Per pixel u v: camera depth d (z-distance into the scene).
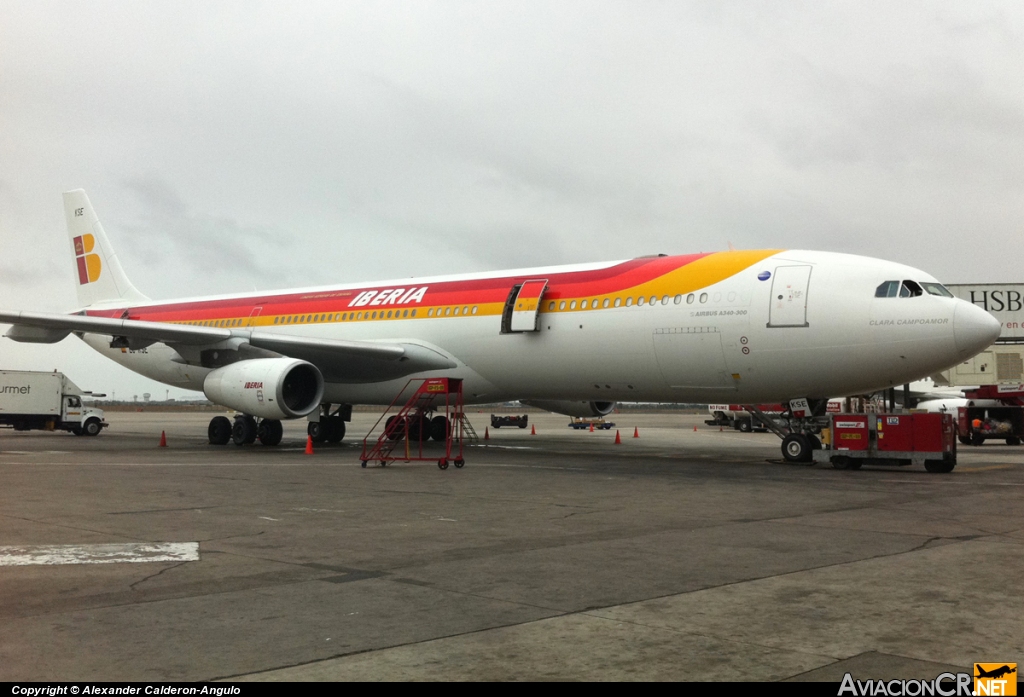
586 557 7.86
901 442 17.52
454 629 5.39
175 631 5.30
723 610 5.87
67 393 35.88
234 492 13.00
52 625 5.41
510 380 22.52
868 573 7.13
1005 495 13.14
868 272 17.48
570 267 22.09
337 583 6.72
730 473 16.98
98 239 33.94
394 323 24.52
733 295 18.48
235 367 21.88
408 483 14.62
